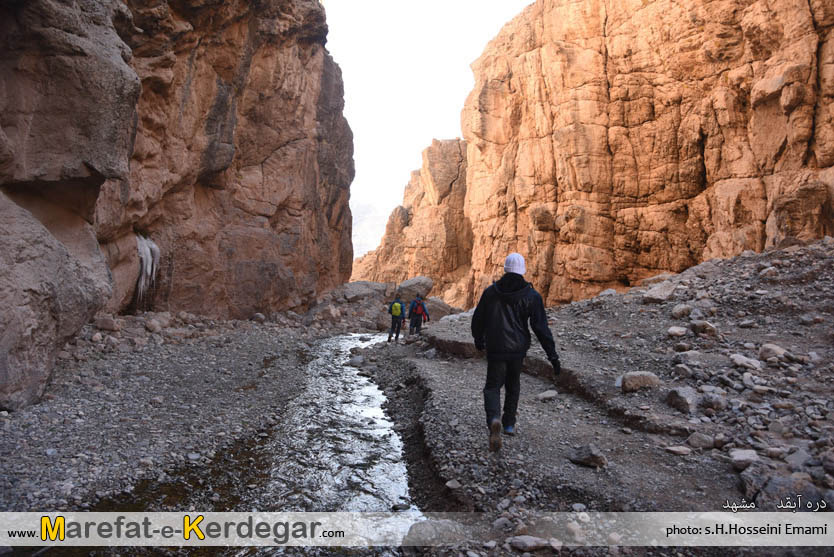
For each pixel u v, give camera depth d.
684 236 29.94
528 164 37.41
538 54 36.25
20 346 5.76
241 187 18.58
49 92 6.97
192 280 15.25
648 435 4.85
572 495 3.82
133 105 7.78
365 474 4.84
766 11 24.23
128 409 6.30
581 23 34.12
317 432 6.12
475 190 46.06
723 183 26.83
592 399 5.97
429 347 10.92
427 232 52.66
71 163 7.12
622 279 32.91
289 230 20.92
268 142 19.80
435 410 6.08
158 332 11.70
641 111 31.81
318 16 21.84
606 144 33.06
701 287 9.20
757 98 24.20
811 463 3.75
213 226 16.70
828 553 2.85
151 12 11.13
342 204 27.56
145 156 12.34
